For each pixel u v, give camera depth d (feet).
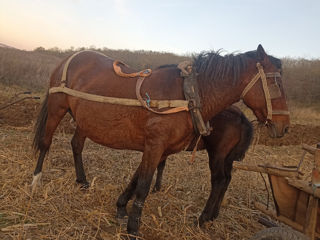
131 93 8.76
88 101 9.40
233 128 10.51
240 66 8.55
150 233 9.54
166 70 9.11
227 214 11.97
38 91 41.04
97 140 9.67
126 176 14.60
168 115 8.17
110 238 8.82
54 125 11.31
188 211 11.76
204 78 8.74
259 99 8.37
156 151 8.32
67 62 10.96
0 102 27.86
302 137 32.45
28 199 10.38
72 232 8.83
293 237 5.98
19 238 7.89
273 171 6.87
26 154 15.26
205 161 19.03
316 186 6.13
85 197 11.26
